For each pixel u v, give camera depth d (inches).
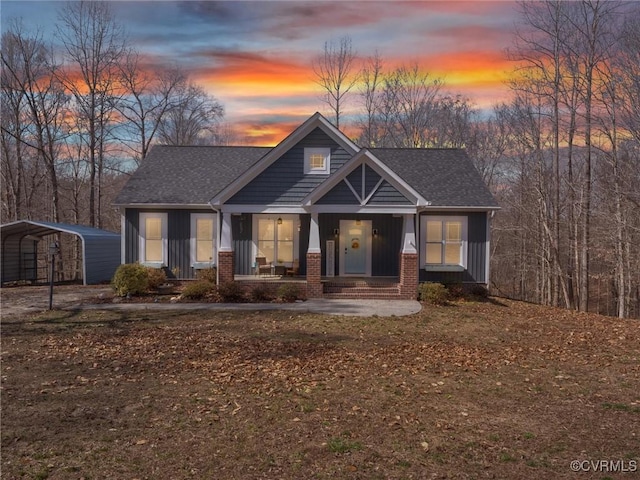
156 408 284.0
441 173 874.8
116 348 424.5
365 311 621.9
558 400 304.8
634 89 887.1
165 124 1760.6
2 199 1455.5
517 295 1561.3
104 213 1797.5
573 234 1144.8
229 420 267.0
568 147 1114.7
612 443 240.7
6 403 289.0
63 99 1358.3
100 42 1341.0
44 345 431.8
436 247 806.5
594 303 1434.5
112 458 221.6
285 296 697.6
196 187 851.4
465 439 243.9
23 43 1285.7
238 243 832.9
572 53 1058.1
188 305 655.1
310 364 379.9
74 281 1077.8
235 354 408.2
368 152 695.7
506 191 1482.5
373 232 833.5
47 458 221.3
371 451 228.8
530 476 206.2
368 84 1678.2
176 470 210.5
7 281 1000.2
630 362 401.1
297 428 255.9
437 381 341.4
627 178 927.7
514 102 1702.8
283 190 739.4
